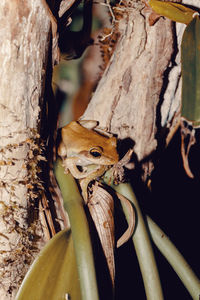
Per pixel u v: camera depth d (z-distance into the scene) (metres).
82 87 0.54
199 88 0.40
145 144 0.45
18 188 0.41
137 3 0.44
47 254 0.41
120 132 0.45
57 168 0.43
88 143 0.43
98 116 0.45
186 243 0.59
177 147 0.57
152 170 0.46
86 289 0.40
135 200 0.42
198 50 0.40
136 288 0.49
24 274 0.42
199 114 0.39
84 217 0.41
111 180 0.43
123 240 0.42
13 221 0.41
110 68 0.45
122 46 0.44
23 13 0.39
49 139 0.43
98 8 0.49
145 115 0.44
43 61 0.40
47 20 0.40
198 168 0.62
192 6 0.42
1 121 0.40
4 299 0.42
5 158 0.41
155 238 0.42
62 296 0.40
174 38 0.43
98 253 0.41
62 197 0.43
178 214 0.60
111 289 0.41
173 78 0.44
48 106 0.42
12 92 0.40
